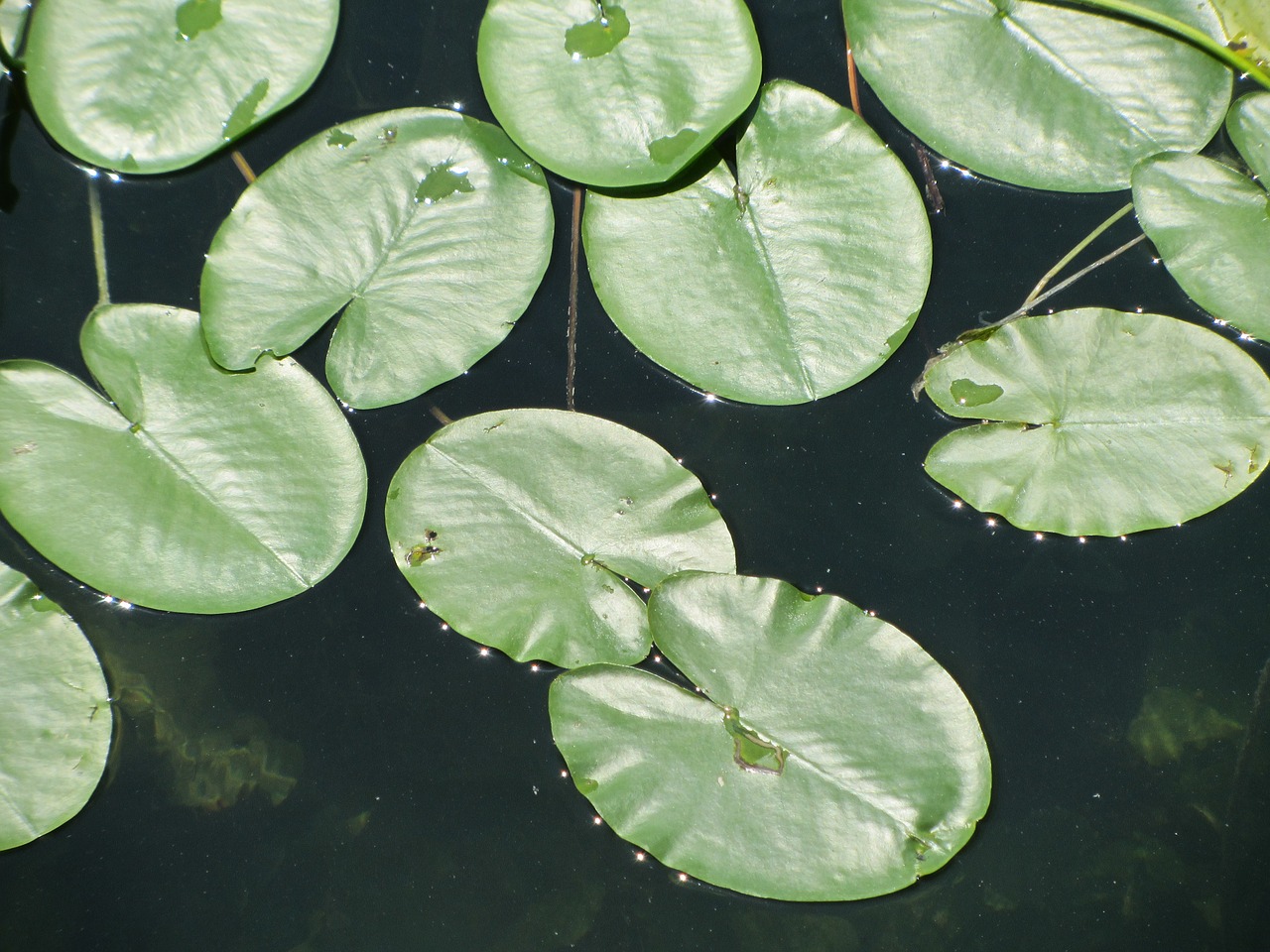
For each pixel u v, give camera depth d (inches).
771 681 89.1
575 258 91.7
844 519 91.4
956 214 92.4
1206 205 91.7
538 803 90.0
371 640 90.6
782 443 91.6
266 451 89.9
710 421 91.6
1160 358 90.9
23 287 91.3
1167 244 91.7
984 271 92.3
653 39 90.5
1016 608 91.2
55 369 89.8
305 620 90.6
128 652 90.2
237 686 90.4
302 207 90.5
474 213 91.0
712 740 88.9
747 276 90.9
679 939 89.7
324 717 90.4
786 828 88.5
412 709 90.4
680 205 91.0
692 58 90.4
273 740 90.4
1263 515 91.5
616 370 91.6
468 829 90.1
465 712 90.4
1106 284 92.3
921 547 91.4
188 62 90.6
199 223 91.8
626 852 89.7
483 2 92.8
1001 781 90.4
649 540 89.9
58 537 89.0
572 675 89.3
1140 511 90.3
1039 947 90.0
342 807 90.2
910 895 89.8
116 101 90.4
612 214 91.1
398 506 89.9
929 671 89.3
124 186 91.7
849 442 91.7
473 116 92.2
